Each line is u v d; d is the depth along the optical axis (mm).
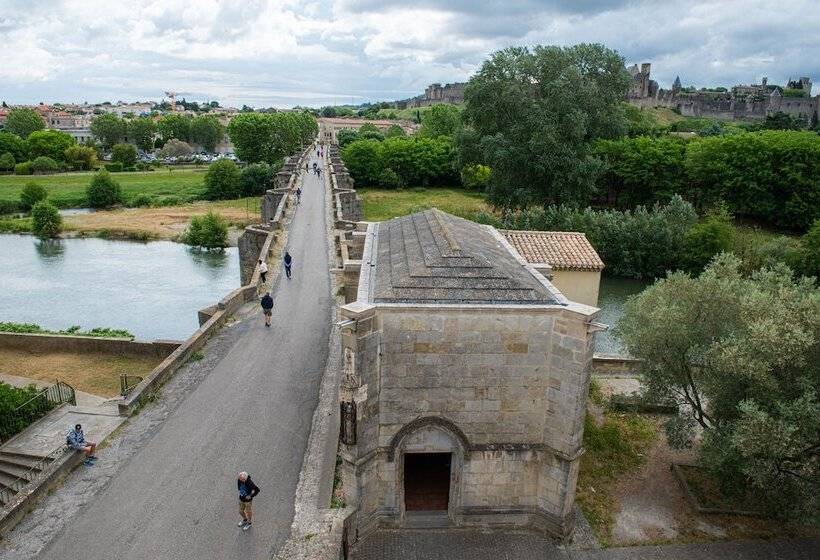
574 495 19453
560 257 36031
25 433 25312
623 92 72562
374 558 18234
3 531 17406
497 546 18969
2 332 38906
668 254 59156
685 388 22625
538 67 70875
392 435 18344
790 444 17875
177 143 199750
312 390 26062
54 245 84438
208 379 26984
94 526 17812
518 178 71500
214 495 19281
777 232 78500
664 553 19469
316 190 76562
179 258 77188
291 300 37188
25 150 165375
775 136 81000
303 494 19297
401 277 18828
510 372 17969
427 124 153500
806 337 18156
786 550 19953
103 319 53969
